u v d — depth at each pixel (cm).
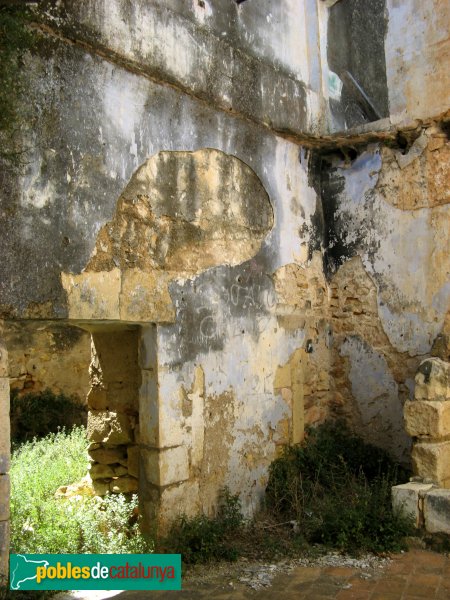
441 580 459
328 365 756
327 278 765
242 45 661
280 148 700
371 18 985
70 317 459
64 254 459
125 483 590
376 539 526
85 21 485
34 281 437
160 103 551
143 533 529
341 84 886
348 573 477
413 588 446
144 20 540
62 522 532
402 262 702
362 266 737
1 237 419
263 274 661
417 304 687
